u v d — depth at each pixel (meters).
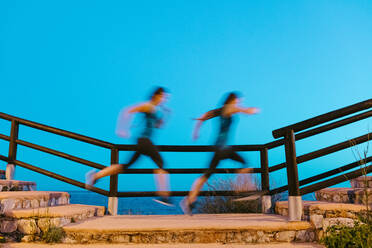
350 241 3.90
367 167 4.83
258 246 4.24
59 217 4.53
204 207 7.48
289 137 4.87
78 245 4.26
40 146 6.68
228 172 6.77
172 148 6.61
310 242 4.49
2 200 4.51
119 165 5.73
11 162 6.70
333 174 5.94
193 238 4.43
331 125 5.03
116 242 4.37
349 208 4.57
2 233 4.40
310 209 4.71
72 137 6.60
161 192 5.74
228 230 4.46
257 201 7.14
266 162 6.75
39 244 4.26
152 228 4.41
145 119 5.42
